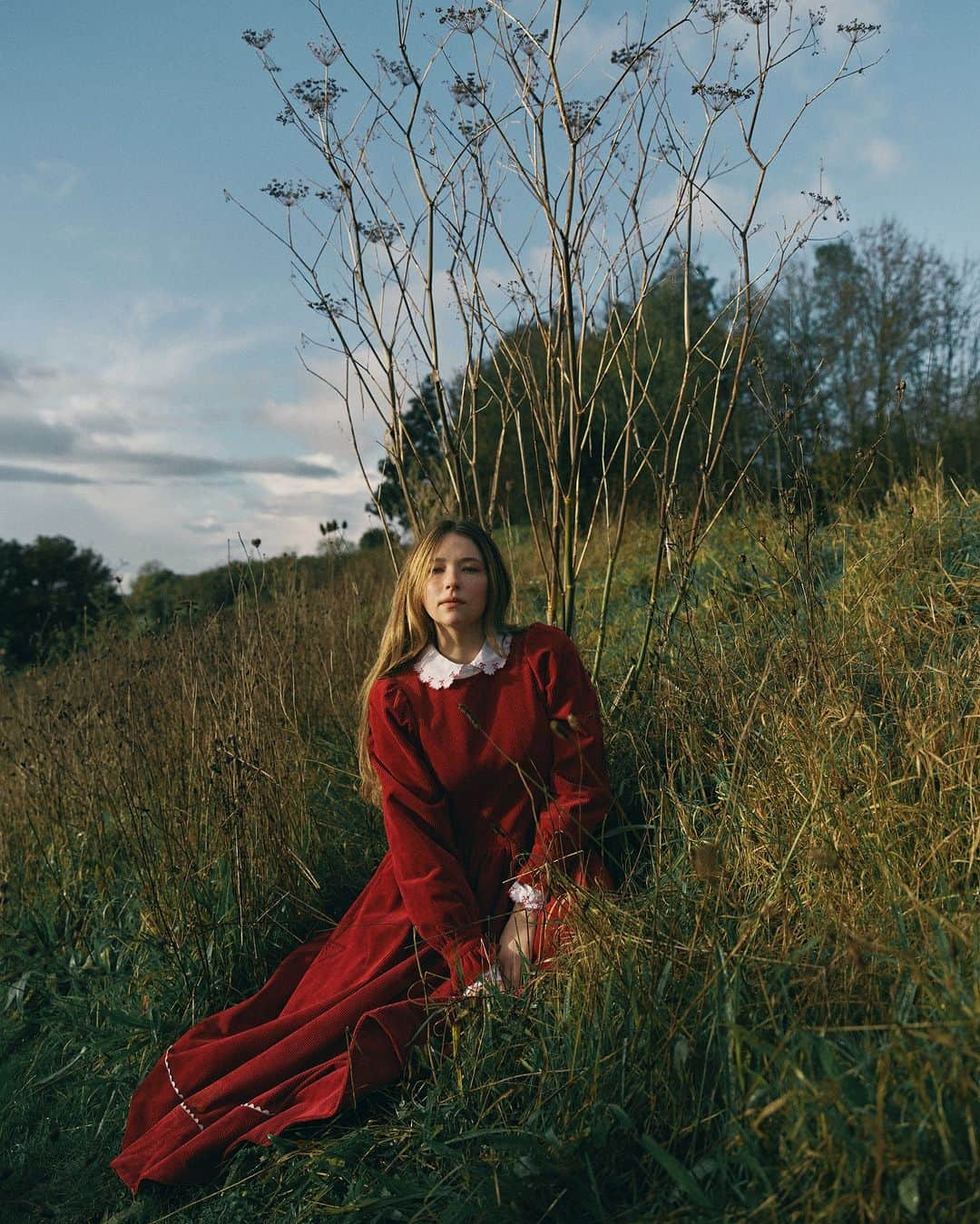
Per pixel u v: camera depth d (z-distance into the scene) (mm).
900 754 2150
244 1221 1848
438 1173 1735
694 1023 1652
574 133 2914
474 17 2887
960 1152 1222
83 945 3049
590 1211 1501
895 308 13539
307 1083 2074
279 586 5305
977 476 5254
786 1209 1278
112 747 3623
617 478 6812
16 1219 2061
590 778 2336
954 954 1551
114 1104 2389
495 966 2135
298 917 2867
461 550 2447
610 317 3119
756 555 3941
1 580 14812
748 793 2207
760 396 2992
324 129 3123
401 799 2369
